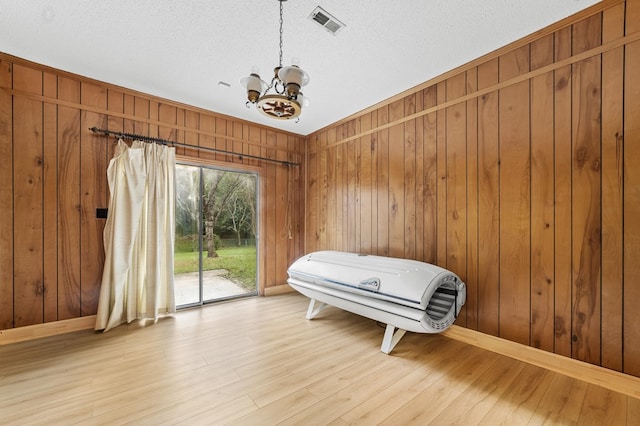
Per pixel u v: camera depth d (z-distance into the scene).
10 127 2.40
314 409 1.57
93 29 2.04
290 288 4.25
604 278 1.78
